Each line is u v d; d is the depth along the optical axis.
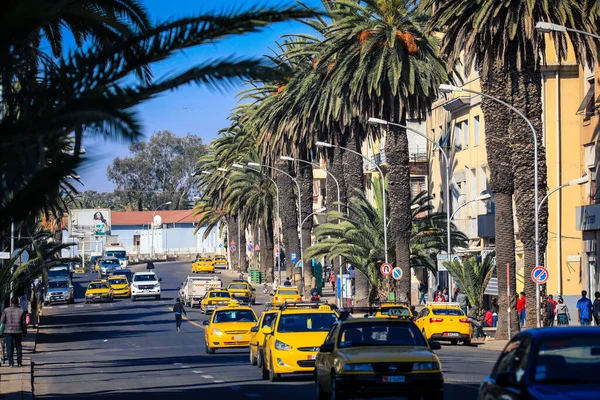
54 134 11.65
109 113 10.45
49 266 40.56
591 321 42.28
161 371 30.05
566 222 52.59
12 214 10.82
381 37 47.72
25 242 40.22
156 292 91.25
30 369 29.70
